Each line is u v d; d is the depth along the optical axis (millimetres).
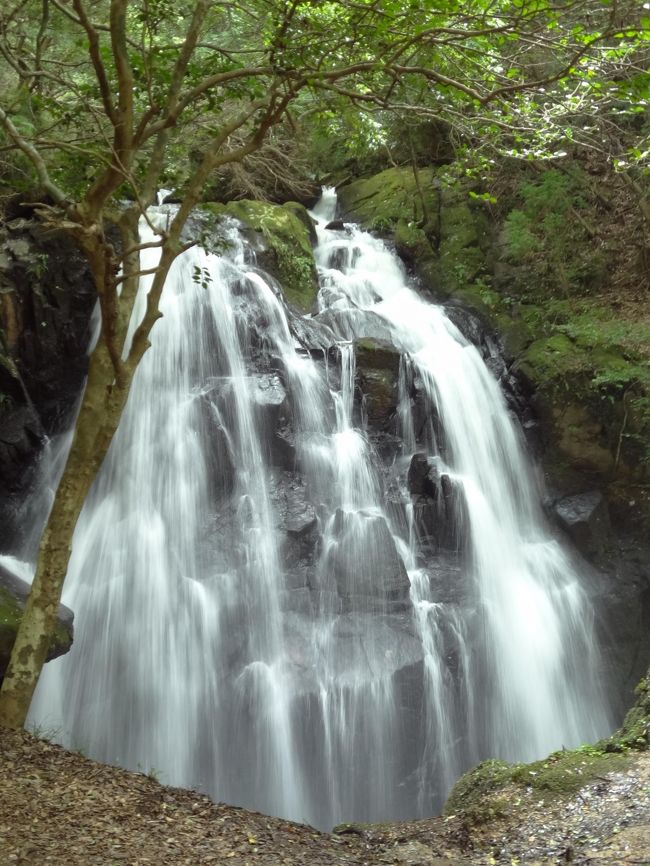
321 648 11461
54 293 13227
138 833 5168
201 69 7668
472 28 8023
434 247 18172
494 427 15164
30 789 5684
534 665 12992
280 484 12883
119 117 6707
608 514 14922
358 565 12188
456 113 7707
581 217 17484
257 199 18156
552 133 7664
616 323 15625
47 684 10773
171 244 6801
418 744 11484
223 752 11125
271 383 13367
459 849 5277
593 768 5758
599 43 7863
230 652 11414
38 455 13180
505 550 14039
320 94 8547
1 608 8641
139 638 11492
